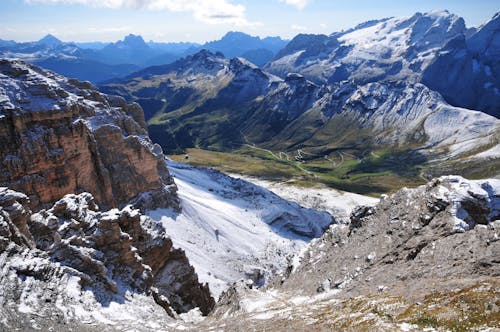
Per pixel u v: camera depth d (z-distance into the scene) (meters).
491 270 40.22
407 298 39.28
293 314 45.41
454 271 42.84
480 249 43.91
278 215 185.38
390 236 59.75
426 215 57.69
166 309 61.56
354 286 52.34
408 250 53.53
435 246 49.19
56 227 58.53
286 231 181.12
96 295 49.66
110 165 125.69
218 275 115.38
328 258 68.50
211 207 168.38
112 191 123.50
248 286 68.62
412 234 56.50
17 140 92.12
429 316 33.19
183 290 80.62
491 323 29.52
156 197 137.50
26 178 91.12
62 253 53.47
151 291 61.81
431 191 61.81
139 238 74.75
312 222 196.25
